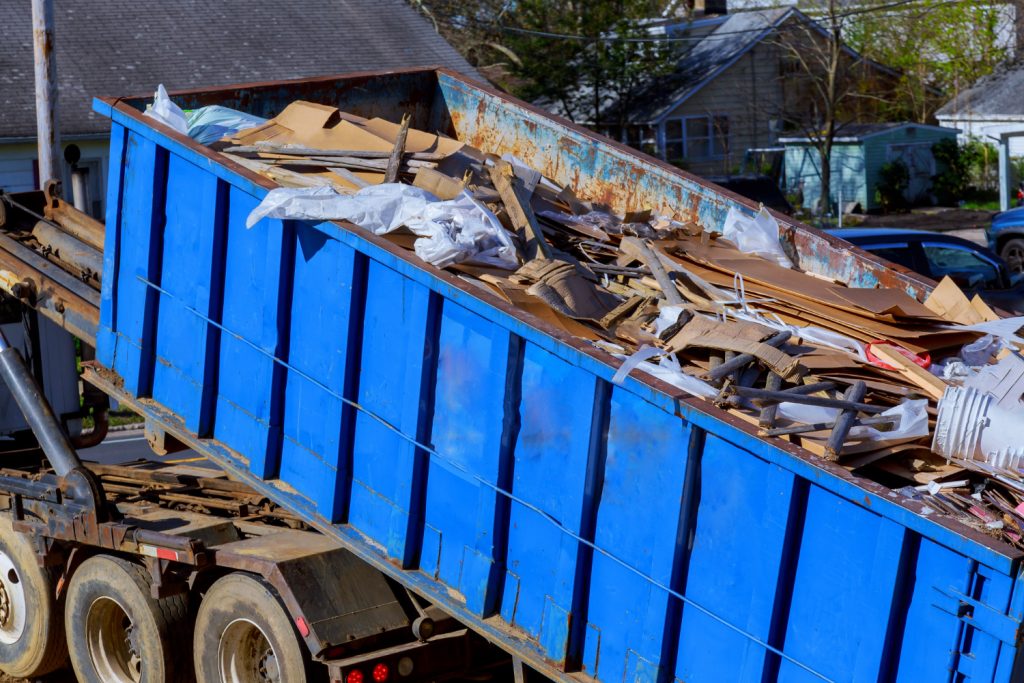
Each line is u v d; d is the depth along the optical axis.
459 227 5.21
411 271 4.79
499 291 4.88
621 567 4.23
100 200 20.62
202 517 6.25
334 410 5.24
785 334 4.76
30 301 7.25
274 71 22.97
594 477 4.29
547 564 4.46
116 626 6.42
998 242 19.64
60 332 7.86
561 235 6.00
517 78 39.75
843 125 37.94
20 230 7.75
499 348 4.53
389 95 8.20
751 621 3.85
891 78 43.38
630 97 40.16
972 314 5.51
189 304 6.04
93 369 6.78
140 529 5.93
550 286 4.92
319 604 5.16
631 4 39.41
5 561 7.05
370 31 25.03
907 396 4.50
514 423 4.55
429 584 4.90
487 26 39.19
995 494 3.89
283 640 5.20
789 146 39.25
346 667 4.98
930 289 5.89
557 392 4.37
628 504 4.19
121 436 13.11
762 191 19.84
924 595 3.48
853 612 3.62
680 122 39.88
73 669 7.05
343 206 5.23
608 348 4.56
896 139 38.28
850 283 6.25
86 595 6.32
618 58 38.81
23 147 20.22
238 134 6.79
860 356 4.77
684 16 46.19
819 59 37.53
